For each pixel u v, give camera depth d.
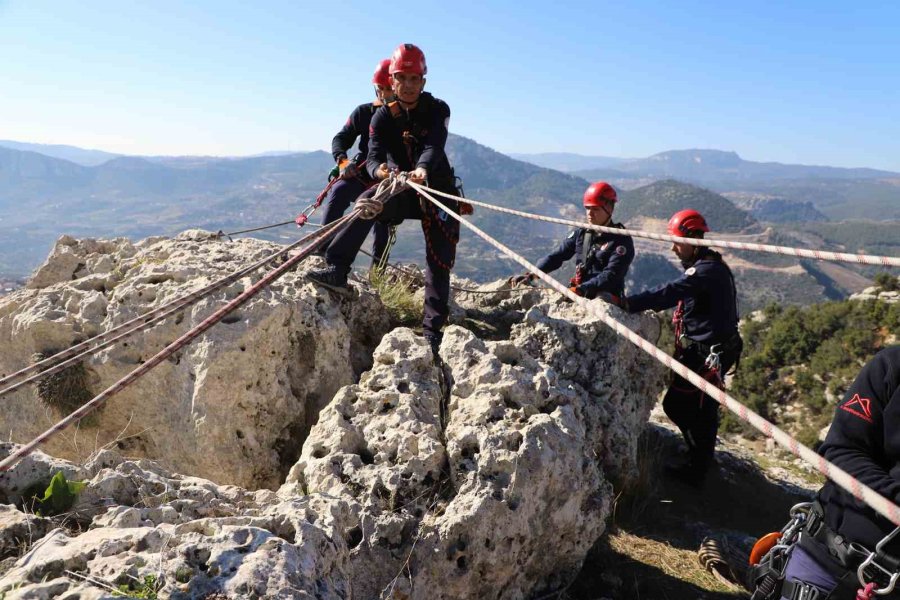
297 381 4.83
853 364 28.33
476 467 3.73
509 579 3.69
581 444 4.05
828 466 1.52
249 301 4.64
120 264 5.66
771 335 31.86
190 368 4.42
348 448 3.84
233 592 2.19
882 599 2.30
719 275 6.08
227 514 2.98
